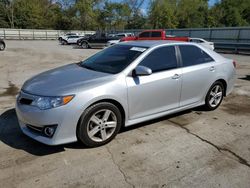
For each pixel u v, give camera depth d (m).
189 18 57.41
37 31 46.09
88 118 3.38
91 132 3.47
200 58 4.82
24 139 3.79
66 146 3.58
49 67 11.54
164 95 4.17
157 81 4.00
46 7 65.25
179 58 4.44
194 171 3.06
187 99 4.60
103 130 3.58
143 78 3.88
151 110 4.08
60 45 30.72
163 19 53.88
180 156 3.39
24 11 59.81
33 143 3.67
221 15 57.62
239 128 4.36
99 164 3.17
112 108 3.58
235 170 3.10
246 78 9.12
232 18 55.69
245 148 3.66
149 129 4.21
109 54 4.39
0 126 4.26
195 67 4.60
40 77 3.91
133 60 3.92
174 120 4.64
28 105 3.36
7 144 3.63
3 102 5.71
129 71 3.78
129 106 3.77
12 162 3.19
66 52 20.02
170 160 3.29
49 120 3.19
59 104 3.19
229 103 5.83
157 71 4.08
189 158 3.35
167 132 4.11
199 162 3.26
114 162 3.22
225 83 5.29
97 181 2.85
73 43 32.50
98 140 3.56
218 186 2.80
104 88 3.46
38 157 3.31
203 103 4.98
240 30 23.81
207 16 57.66
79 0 60.69
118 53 4.29
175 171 3.05
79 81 3.53
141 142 3.75
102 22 64.25
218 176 2.97
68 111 3.21
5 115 4.79
